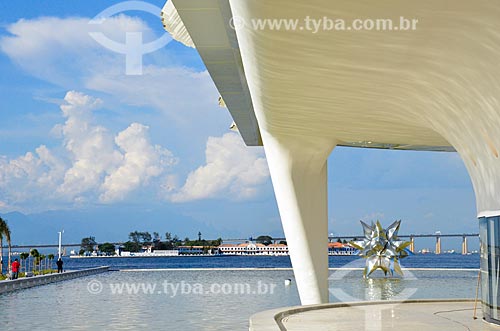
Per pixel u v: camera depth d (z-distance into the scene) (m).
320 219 17.81
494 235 10.56
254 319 11.19
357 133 14.89
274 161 17.20
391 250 33.53
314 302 17.64
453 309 14.50
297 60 8.33
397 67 8.44
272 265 88.44
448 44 7.35
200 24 10.23
